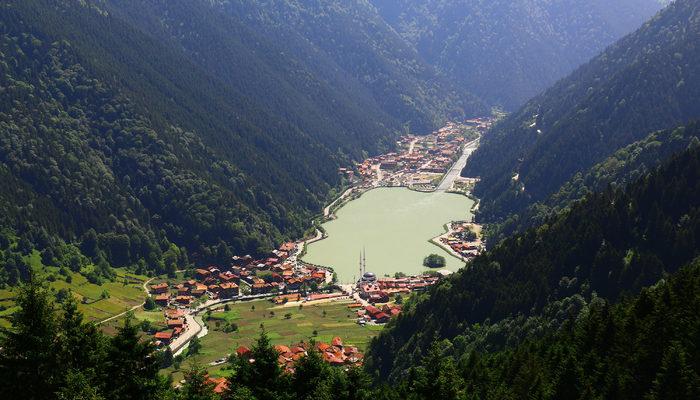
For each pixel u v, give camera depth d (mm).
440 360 103625
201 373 107750
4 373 87375
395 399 121812
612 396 120312
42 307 89625
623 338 130875
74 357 94625
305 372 107125
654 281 189375
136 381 95438
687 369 111188
